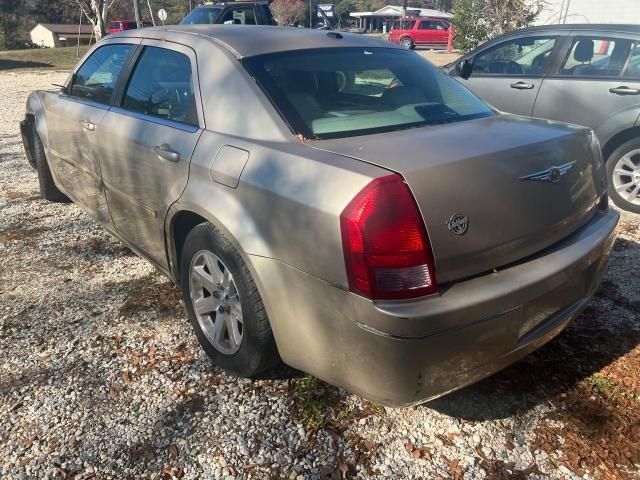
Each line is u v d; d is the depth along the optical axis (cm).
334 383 228
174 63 314
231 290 267
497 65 616
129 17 4903
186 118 292
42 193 544
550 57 571
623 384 274
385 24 5712
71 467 228
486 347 214
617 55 531
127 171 331
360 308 200
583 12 1777
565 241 251
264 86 266
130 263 411
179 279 323
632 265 405
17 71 2277
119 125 337
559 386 274
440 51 3189
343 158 219
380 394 211
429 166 208
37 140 510
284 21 4909
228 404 263
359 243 196
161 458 232
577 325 325
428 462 230
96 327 325
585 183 263
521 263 229
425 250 199
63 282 381
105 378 281
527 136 249
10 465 229
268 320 249
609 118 529
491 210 216
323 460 231
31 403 263
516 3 1380
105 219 392
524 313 221
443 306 199
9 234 467
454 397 267
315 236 209
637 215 529
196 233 276
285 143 243
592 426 248
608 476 223
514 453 235
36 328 324
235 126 264
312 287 215
